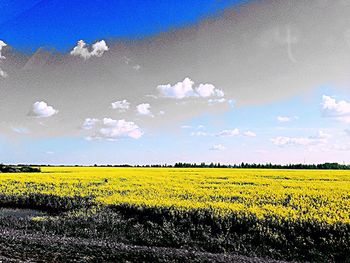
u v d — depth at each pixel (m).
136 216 15.71
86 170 46.22
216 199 18.02
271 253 11.62
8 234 13.20
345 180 28.23
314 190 21.20
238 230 13.18
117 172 39.62
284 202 17.22
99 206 17.48
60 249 11.25
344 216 13.53
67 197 20.55
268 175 33.50
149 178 30.00
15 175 34.53
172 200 17.41
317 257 11.25
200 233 13.27
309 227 12.70
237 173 36.72
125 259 10.53
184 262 10.30
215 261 10.36
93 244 12.02
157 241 13.04
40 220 15.98
